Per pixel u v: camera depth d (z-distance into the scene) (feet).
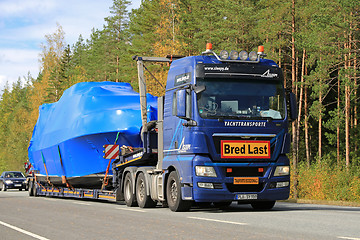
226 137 52.01
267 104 53.62
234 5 210.79
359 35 168.76
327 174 106.42
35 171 109.70
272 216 46.39
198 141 51.44
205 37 229.66
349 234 32.71
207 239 31.40
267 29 182.50
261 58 55.72
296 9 175.63
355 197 97.86
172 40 223.10
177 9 254.88
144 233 35.55
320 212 51.37
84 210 59.26
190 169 52.03
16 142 443.73
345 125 202.90
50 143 95.71
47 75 334.44
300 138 243.81
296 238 30.86
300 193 111.75
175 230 36.58
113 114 76.07
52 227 41.37
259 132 52.65
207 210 57.62
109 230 37.99
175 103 55.26
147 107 71.05
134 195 66.49
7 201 84.28
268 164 52.85
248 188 52.70
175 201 54.95
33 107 338.54
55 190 99.50
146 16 281.74
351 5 144.87
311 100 241.55
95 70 389.19
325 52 155.63
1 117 590.14
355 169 108.88
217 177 51.49
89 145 80.23
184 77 54.80
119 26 379.14
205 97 52.26
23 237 35.53
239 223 39.93
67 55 337.11
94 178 81.25
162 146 60.03
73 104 86.28
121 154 74.13
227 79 53.11
